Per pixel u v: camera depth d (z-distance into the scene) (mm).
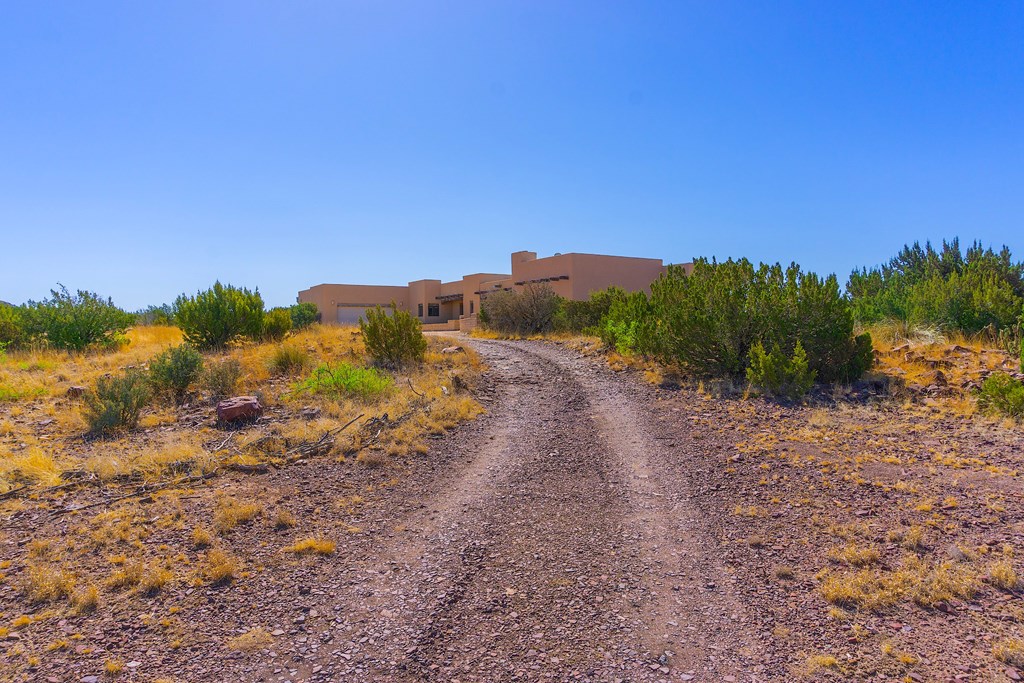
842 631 3717
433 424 9312
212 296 17828
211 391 11016
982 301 14750
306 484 6691
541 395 11898
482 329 26266
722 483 6480
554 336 21906
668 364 13383
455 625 3918
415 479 6969
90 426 8719
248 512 5691
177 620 3928
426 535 5383
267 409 10133
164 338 19953
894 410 9406
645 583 4445
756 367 11180
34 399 10828
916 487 6059
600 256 32094
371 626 3902
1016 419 8344
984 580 4246
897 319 16062
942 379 10500
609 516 5777
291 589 4383
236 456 7480
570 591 4344
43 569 4492
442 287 48938
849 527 5191
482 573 4648
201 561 4766
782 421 9016
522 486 6695
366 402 10594
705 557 4824
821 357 11297
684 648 3607
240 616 4004
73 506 5840
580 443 8438
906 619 3826
